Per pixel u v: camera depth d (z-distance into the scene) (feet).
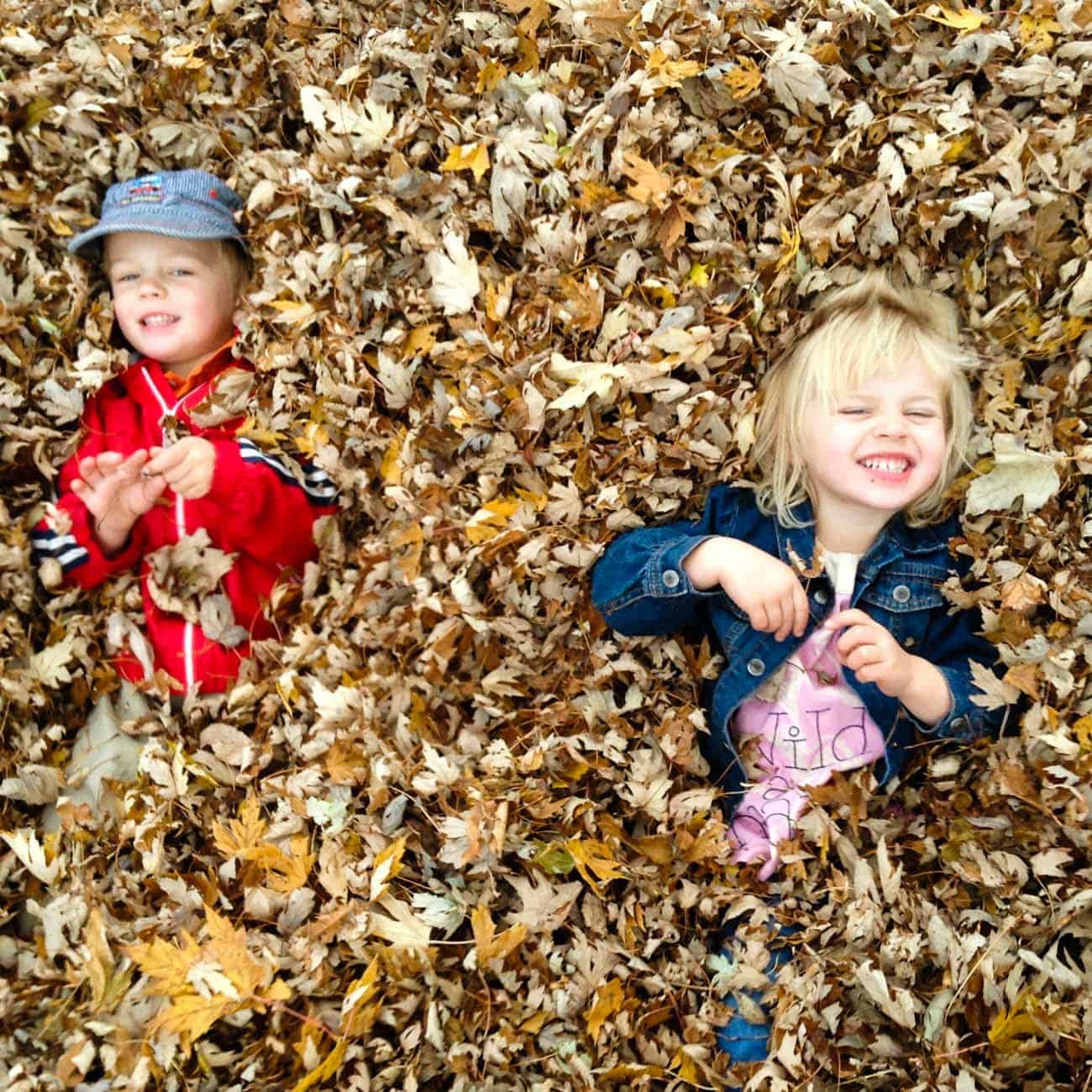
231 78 8.01
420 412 7.35
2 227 7.41
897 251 7.15
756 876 6.95
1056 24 7.33
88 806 7.00
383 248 7.50
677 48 7.20
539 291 7.19
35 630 7.50
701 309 7.11
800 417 6.93
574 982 6.55
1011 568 6.93
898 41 7.33
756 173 7.20
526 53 7.56
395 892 6.70
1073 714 6.76
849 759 7.16
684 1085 6.49
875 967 6.43
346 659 7.30
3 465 7.41
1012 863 6.66
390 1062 6.24
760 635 7.06
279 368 7.43
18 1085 5.90
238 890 6.77
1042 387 7.21
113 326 7.97
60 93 7.61
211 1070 6.09
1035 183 7.11
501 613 7.20
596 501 7.02
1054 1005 6.18
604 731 7.04
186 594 7.64
